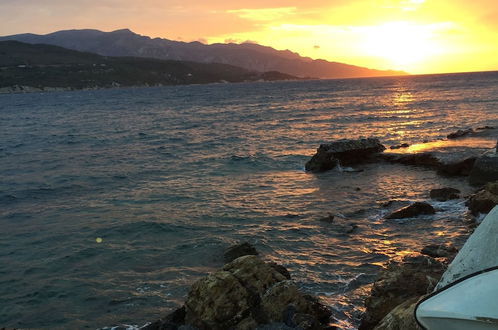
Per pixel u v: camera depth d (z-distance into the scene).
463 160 24.78
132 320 11.09
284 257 14.52
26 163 36.31
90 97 186.50
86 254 15.48
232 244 15.84
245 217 19.09
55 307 11.95
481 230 7.25
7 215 21.06
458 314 5.68
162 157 36.84
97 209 21.39
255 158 33.91
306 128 52.50
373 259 13.97
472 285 6.00
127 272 13.91
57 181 28.48
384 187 23.39
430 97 97.69
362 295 11.59
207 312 9.79
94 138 52.09
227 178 27.50
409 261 10.98
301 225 17.77
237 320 9.77
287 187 24.53
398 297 9.56
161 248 15.80
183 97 158.75
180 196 23.20
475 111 60.91
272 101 115.38
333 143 29.81
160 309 11.54
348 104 89.81
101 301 12.12
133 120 76.44
